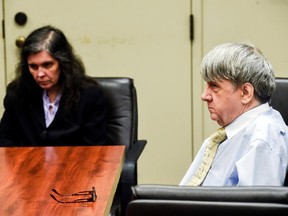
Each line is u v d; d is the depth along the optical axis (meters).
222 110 2.89
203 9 6.04
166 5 6.06
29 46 4.50
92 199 2.77
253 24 6.02
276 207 2.06
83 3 6.11
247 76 2.81
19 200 2.82
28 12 6.14
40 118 4.65
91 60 6.21
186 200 2.14
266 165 2.67
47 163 3.58
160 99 6.23
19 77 4.68
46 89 4.61
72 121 4.61
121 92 4.82
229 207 2.09
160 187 2.19
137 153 4.37
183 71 6.16
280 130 2.81
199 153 3.23
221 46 2.89
